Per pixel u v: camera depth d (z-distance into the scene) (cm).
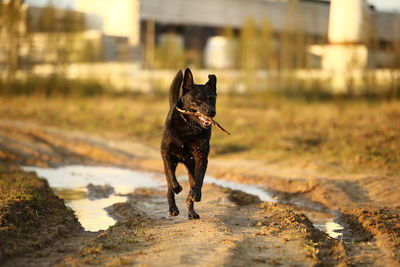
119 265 605
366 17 3105
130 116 2509
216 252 646
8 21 3738
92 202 1088
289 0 3378
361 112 2258
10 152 1688
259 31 3516
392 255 704
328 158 1458
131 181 1369
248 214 930
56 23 3941
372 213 936
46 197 998
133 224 840
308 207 1088
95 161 1725
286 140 1733
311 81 3148
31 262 648
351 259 690
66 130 2209
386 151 1427
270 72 3291
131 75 4038
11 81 3556
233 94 3375
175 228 783
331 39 3259
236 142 1831
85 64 4134
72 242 758
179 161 848
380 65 3098
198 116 793
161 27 5047
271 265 616
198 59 4759
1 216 775
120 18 4809
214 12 5100
